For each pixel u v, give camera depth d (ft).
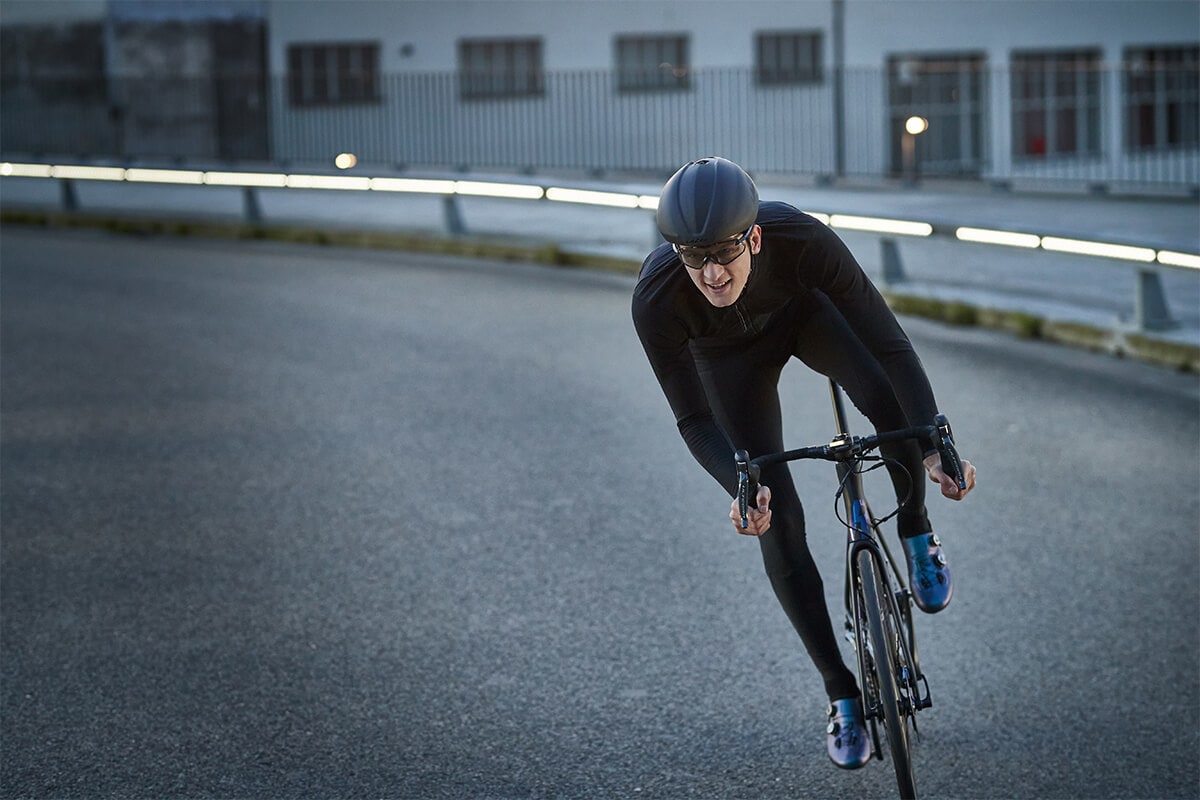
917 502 13.97
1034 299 38.60
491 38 85.35
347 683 16.48
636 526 22.13
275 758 14.64
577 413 29.12
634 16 88.12
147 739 15.08
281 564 20.58
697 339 13.42
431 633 17.97
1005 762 14.43
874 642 12.19
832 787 13.92
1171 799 13.67
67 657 17.29
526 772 14.32
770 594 19.22
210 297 42.96
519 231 54.80
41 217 61.21
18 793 13.92
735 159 90.79
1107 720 15.33
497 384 31.68
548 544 21.34
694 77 89.81
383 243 53.78
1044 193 68.08
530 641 17.67
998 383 30.96
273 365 33.78
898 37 93.20
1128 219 56.65
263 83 81.30
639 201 48.11
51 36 80.74
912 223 39.86
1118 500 22.88
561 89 87.10
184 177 58.75
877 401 13.33
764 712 15.61
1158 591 19.01
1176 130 104.99
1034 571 19.85
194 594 19.40
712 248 11.39
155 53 81.00
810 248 12.39
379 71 83.46
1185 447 25.82
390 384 31.78
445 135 84.74
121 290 44.27
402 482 24.57
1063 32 99.55
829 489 23.70
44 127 81.05
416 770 14.35
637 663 16.97
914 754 14.64
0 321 39.14
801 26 91.45
